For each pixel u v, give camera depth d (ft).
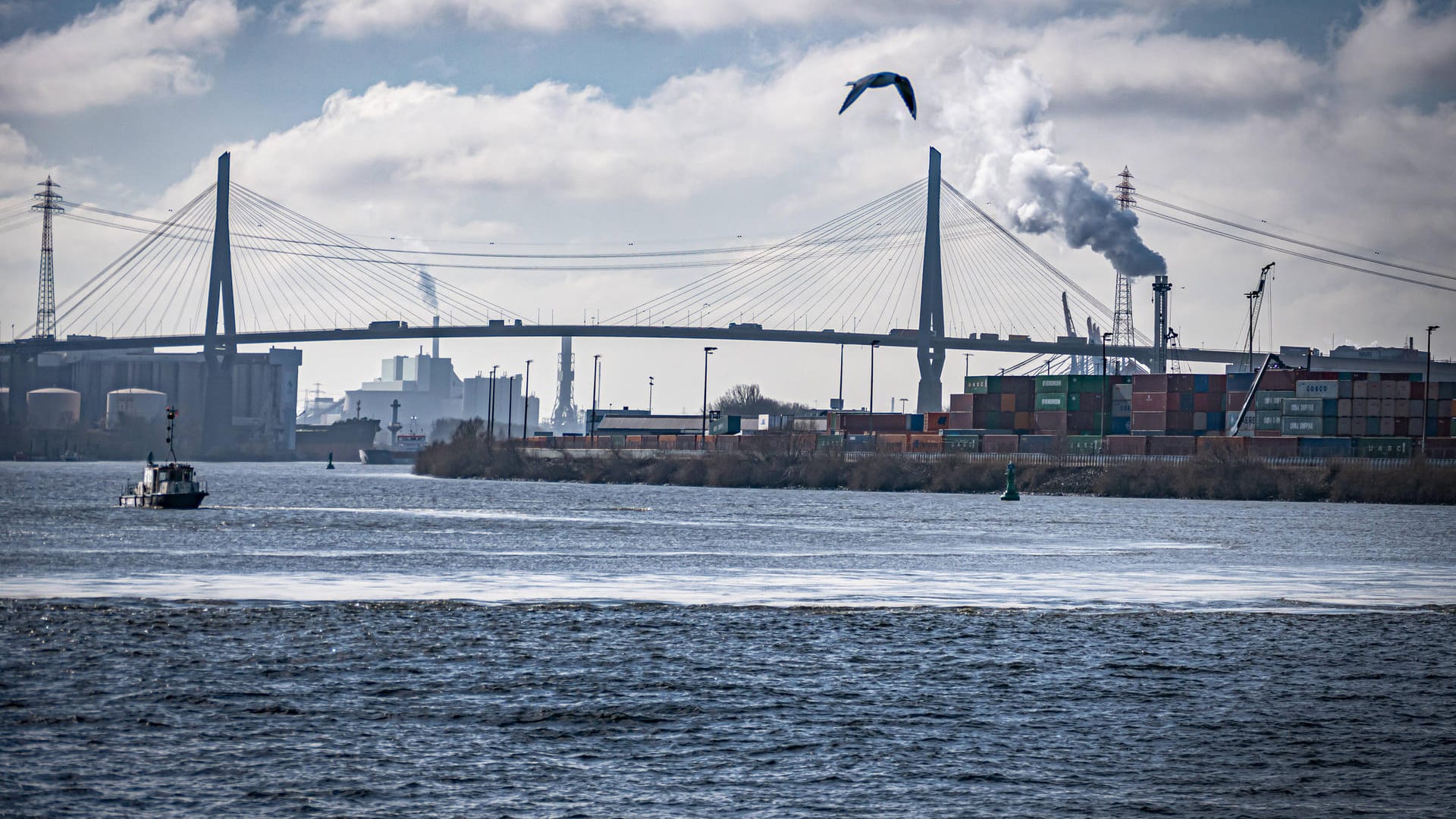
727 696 365.81
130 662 398.83
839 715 346.54
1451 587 623.77
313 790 278.67
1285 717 349.61
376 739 317.42
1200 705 362.74
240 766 294.25
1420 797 283.59
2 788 276.00
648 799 277.03
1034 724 339.77
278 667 396.57
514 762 300.81
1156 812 272.92
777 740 321.73
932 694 372.58
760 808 272.10
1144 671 407.64
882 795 280.92
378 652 420.77
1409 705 364.79
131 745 308.81
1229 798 282.15
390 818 262.88
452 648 430.20
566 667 401.08
